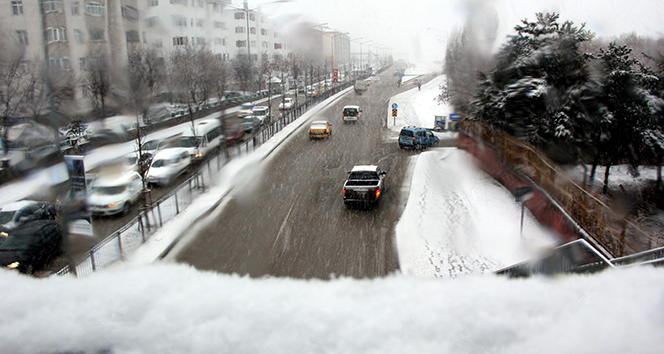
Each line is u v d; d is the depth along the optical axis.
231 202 16.80
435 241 12.16
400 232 13.20
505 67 18.06
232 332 3.80
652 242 10.18
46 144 21.59
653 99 15.70
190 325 3.94
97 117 27.53
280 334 3.77
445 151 26.27
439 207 15.18
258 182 19.84
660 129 16.23
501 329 3.73
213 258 11.45
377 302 4.35
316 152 26.77
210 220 14.69
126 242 12.34
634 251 9.67
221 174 20.84
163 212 15.27
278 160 24.56
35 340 3.79
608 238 10.20
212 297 4.52
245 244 12.51
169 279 5.19
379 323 3.90
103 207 14.83
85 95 27.14
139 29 35.12
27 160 20.89
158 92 34.66
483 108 19.23
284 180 20.17
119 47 31.72
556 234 11.46
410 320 3.93
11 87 22.08
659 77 16.67
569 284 4.69
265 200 17.03
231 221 14.59
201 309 4.23
